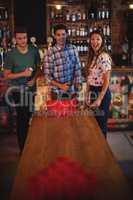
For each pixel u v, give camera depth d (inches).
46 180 83.7
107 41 331.3
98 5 330.6
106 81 175.8
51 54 176.1
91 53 180.1
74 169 88.7
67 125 136.0
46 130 129.8
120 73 256.8
